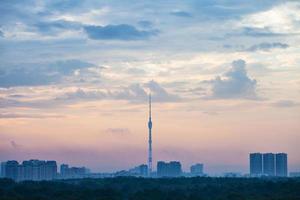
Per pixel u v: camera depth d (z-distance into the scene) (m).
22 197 163.38
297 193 175.12
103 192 177.25
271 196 168.50
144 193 180.38
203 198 173.62
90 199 164.88
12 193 169.38
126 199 175.00
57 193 173.25
